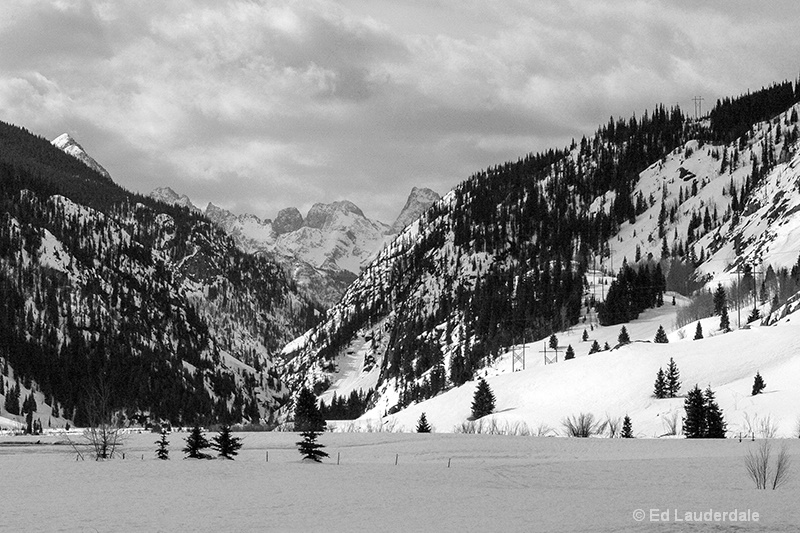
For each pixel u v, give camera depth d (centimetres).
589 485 8306
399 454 11181
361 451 11512
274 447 12156
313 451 10481
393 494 7731
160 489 8031
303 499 7444
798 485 8169
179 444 12694
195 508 7025
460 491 7925
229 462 10325
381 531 6053
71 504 7200
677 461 10012
